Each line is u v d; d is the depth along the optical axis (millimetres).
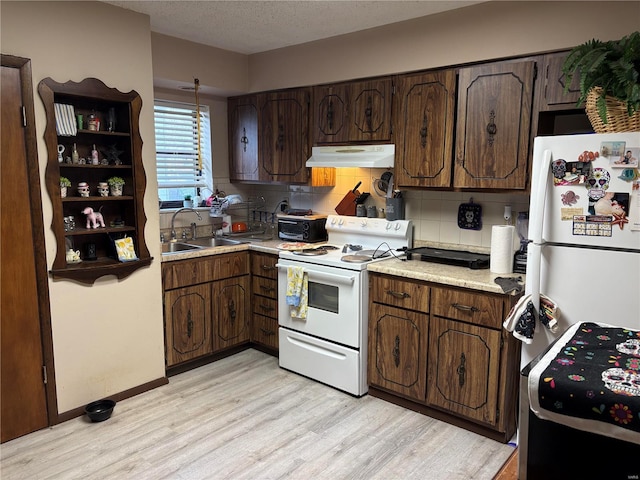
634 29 2150
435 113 2812
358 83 3166
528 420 1082
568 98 2338
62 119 2508
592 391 962
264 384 3131
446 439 2488
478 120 2652
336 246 3479
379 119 3088
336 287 2951
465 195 3045
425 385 2684
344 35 3201
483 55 2623
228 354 3639
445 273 2600
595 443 995
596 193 1888
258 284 3576
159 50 3234
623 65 1785
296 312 3184
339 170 3711
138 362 2963
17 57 2291
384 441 2463
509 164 2568
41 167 2432
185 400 2900
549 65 2395
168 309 3117
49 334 2537
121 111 2830
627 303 1879
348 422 2650
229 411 2766
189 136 3932
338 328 2971
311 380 3191
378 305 2834
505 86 2531
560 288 2014
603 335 1310
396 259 3006
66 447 2395
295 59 3504
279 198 4219
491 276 2521
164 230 3768
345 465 2254
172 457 2312
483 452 2369
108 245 2902
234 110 4020
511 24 2504
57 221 2510
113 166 2750
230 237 3936
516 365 2418
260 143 3832
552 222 2004
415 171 2955
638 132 1783
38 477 2156
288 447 2400
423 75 2838
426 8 2697
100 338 2758
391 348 2803
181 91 3787
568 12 2318
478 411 2486
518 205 2826
